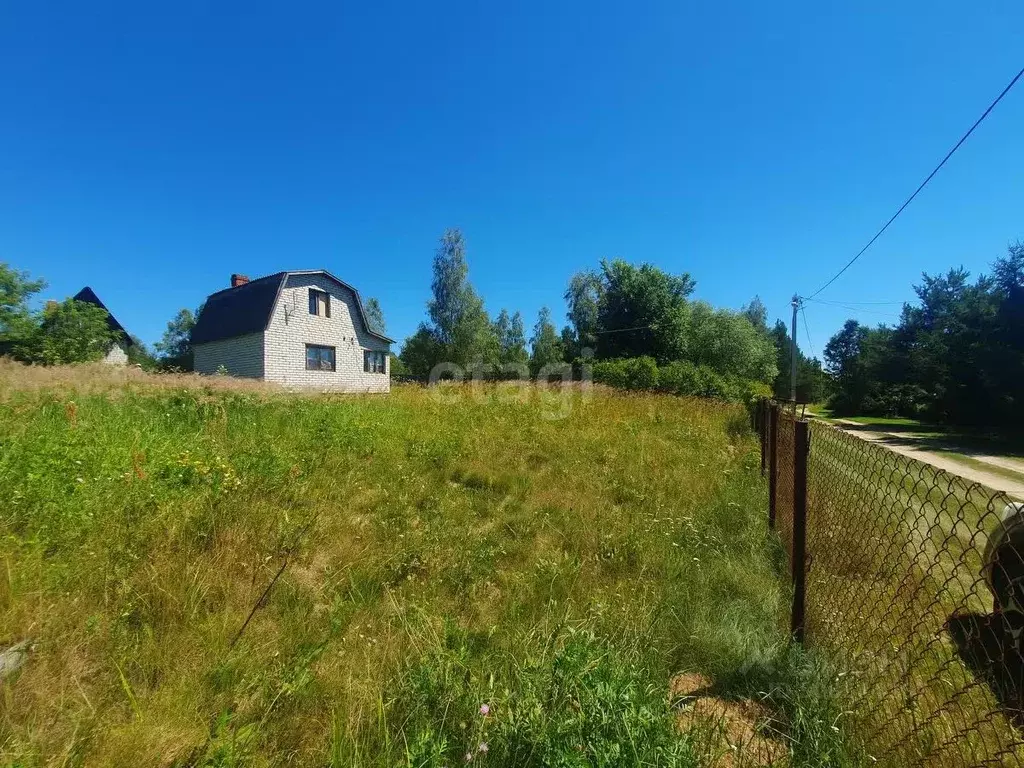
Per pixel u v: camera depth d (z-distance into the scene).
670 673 2.35
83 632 2.24
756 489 5.48
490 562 3.50
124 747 1.66
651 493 5.30
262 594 2.75
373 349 26.00
